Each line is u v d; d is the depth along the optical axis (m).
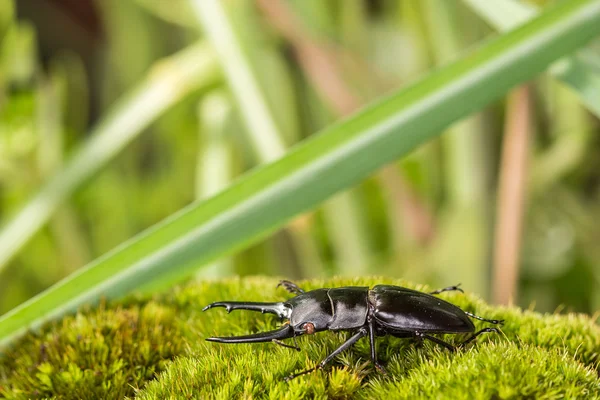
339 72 0.62
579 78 0.41
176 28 0.83
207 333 0.37
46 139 0.74
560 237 0.68
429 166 0.70
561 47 0.39
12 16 0.72
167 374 0.35
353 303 0.35
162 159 0.85
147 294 0.40
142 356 0.37
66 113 0.83
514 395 0.33
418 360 0.35
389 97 0.39
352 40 0.69
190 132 0.79
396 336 0.36
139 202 0.82
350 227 0.66
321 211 0.74
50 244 0.79
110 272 0.39
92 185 0.79
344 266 0.66
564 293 0.68
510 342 0.35
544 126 0.70
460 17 0.58
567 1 0.39
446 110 0.39
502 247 0.53
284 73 0.65
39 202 0.60
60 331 0.38
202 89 0.68
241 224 0.39
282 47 0.66
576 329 0.37
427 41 0.66
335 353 0.35
